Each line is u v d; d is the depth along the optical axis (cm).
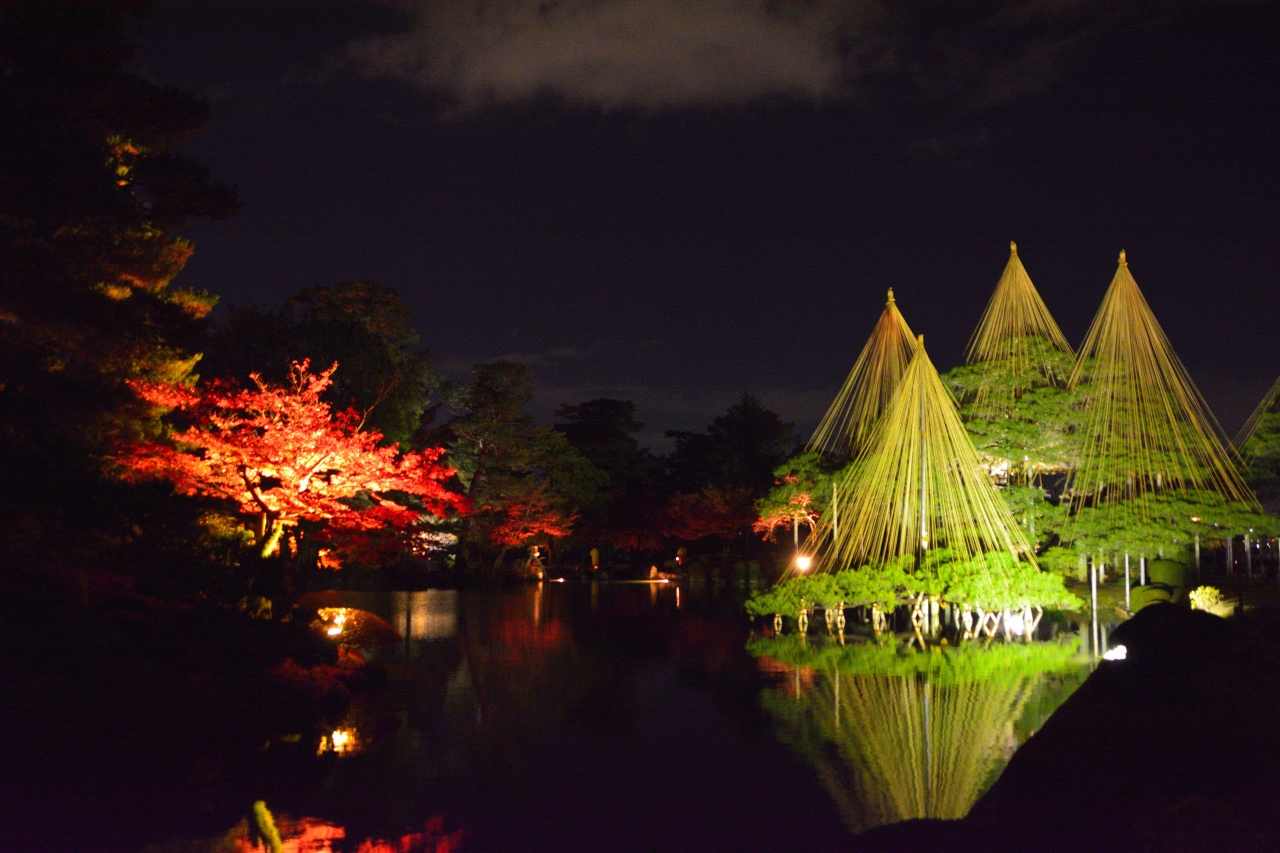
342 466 2345
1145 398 3297
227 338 4031
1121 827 658
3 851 942
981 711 1562
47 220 1502
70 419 1530
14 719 1205
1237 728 753
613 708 1666
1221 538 3294
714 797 1110
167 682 1447
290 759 1303
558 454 6900
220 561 1936
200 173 1964
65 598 1448
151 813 1066
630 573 7400
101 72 1720
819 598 2745
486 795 1130
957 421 2928
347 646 2180
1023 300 3628
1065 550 3136
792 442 7881
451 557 6419
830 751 1319
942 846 664
